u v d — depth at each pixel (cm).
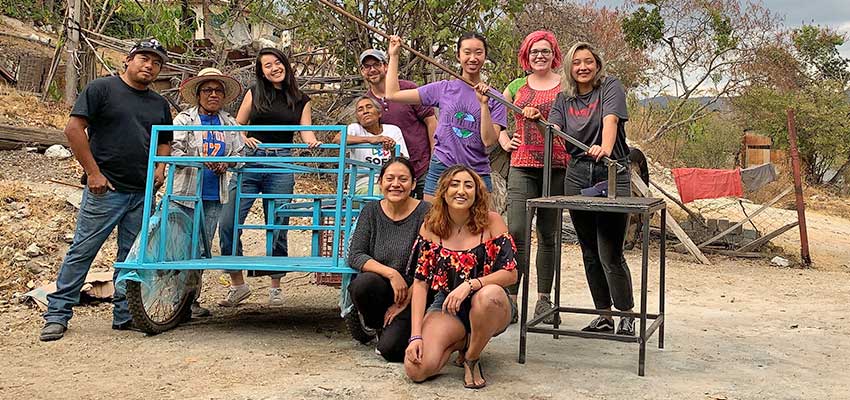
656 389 383
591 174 472
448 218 409
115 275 510
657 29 2289
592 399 365
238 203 572
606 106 463
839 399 375
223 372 402
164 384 380
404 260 434
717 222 1216
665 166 2178
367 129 584
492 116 534
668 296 740
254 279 730
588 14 2245
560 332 423
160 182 512
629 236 1115
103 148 494
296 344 468
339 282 576
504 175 1018
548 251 532
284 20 1239
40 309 550
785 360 454
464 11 1102
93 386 377
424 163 592
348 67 1173
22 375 395
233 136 560
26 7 1659
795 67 2578
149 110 508
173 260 505
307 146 500
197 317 559
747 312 643
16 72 1299
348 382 384
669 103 2400
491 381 393
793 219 1722
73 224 733
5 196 760
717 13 2277
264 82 576
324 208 607
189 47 1208
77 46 1155
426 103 530
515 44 1146
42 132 957
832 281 934
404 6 1084
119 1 1167
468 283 386
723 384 396
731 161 2428
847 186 2666
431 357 382
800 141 2625
